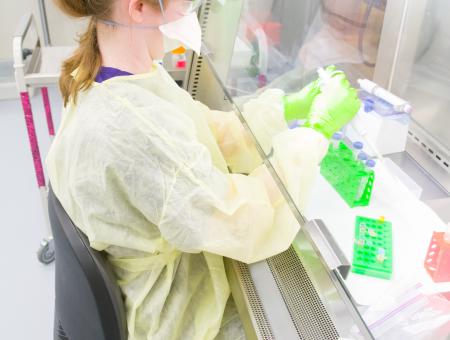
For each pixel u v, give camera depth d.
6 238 2.02
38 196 2.25
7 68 3.04
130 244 0.87
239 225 0.87
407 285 0.76
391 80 1.33
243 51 1.29
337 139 1.04
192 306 1.00
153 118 0.82
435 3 1.16
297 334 0.81
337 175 0.96
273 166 0.97
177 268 0.98
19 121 2.81
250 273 0.92
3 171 2.40
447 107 1.17
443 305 0.72
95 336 0.92
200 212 0.83
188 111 1.04
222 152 1.19
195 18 0.89
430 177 1.09
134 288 0.95
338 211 0.89
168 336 0.94
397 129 1.10
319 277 0.83
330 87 1.08
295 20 1.31
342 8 1.29
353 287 0.75
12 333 1.64
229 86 1.24
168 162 0.80
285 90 1.17
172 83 1.01
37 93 3.05
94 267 0.81
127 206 0.85
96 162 0.80
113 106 0.81
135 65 0.87
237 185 0.92
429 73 1.22
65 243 0.82
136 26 0.83
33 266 1.90
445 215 0.97
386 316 0.70
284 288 0.88
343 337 0.74
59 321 1.08
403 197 0.95
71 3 0.81
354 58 1.31
